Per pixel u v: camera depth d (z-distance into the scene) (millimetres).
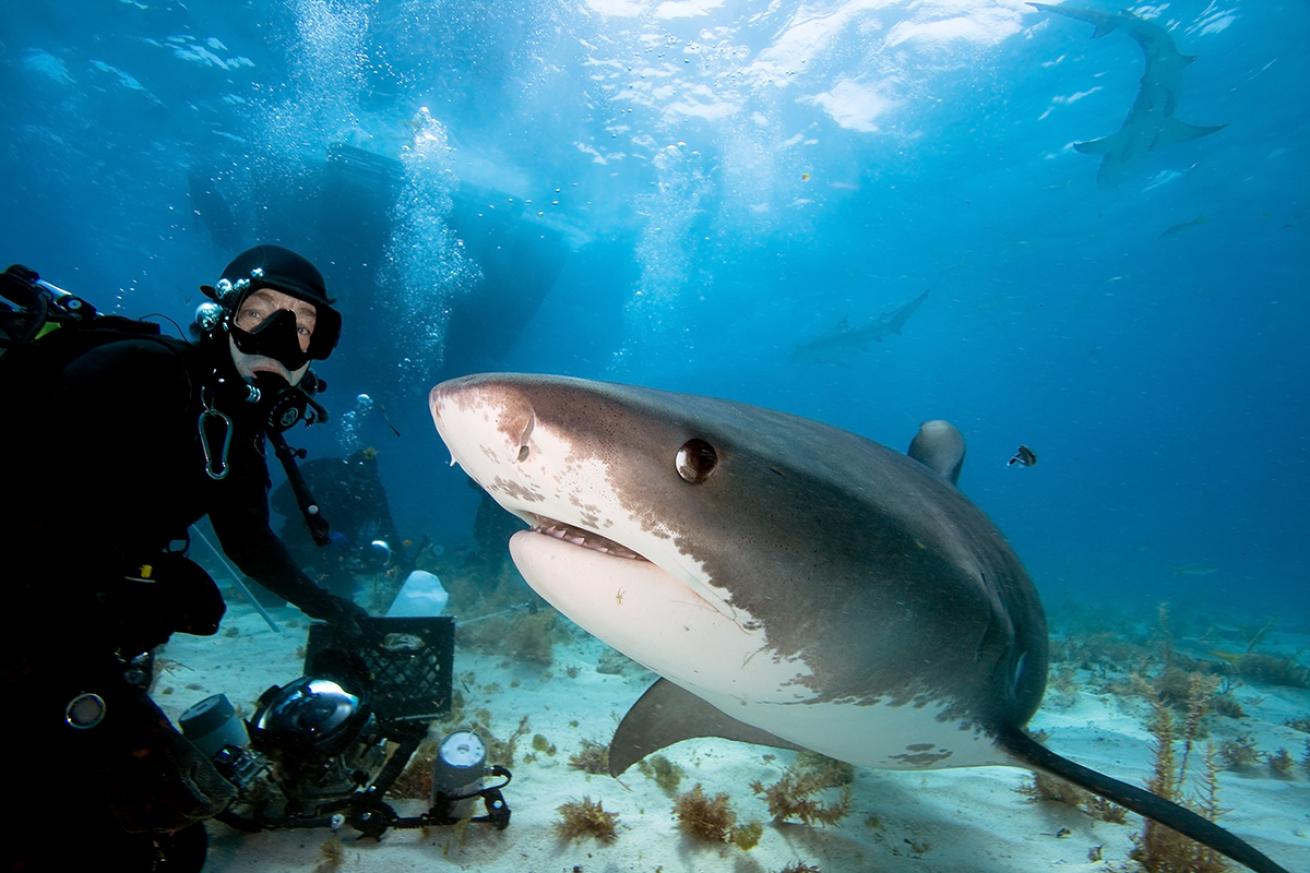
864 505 1741
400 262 22141
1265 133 22484
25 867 1574
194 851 2148
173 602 1883
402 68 21016
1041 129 23203
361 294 22672
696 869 2566
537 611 7207
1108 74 20484
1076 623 13172
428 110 22250
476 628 6793
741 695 1797
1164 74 14891
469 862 2555
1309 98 20609
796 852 2703
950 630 1901
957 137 24281
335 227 21203
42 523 1466
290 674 5012
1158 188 26703
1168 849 2627
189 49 21953
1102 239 31688
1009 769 3686
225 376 1985
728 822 2775
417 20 19734
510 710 4586
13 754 1506
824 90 23000
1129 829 2994
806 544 1592
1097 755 4316
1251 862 1840
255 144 24922
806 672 1725
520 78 21484
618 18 20484
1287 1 17453
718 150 25875
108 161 29953
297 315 2191
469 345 25438
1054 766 2213
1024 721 3064
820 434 2201
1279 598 30828
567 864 2572
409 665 3549
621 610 1598
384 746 3230
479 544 11008
